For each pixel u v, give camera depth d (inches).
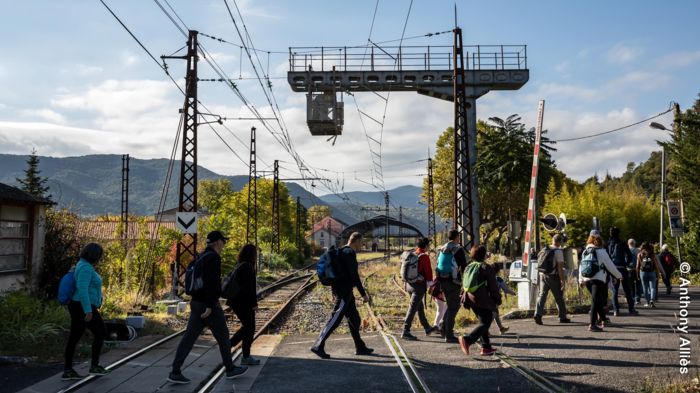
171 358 346.6
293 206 3316.9
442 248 394.3
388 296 876.6
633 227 1397.6
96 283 294.4
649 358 308.8
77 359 346.0
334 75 1058.1
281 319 620.4
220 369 314.2
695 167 929.5
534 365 301.7
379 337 424.8
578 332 401.4
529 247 522.0
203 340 426.0
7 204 553.3
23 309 427.2
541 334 399.5
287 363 326.6
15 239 567.8
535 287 516.7
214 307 285.6
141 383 280.5
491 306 324.8
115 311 585.3
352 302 346.0
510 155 1211.9
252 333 324.5
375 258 3186.5
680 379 260.8
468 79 1051.9
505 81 1044.5
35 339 390.3
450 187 2146.9
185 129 800.3
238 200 2787.9
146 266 971.9
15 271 559.2
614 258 490.6
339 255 346.3
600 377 271.7
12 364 322.3
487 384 265.7
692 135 946.7
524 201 1460.4
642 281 555.5
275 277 1536.7
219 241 290.5
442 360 323.0
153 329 477.1
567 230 1261.1
